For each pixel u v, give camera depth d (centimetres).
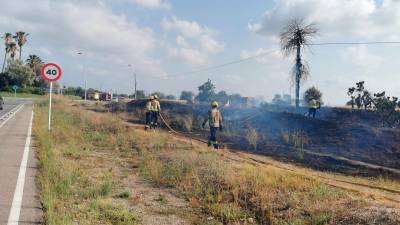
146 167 1127
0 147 1367
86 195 812
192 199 820
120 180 1002
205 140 1980
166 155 1295
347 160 1475
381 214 636
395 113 2064
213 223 697
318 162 1477
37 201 741
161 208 786
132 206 787
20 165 1063
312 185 859
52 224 600
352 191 934
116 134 1848
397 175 1298
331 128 2020
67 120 2403
